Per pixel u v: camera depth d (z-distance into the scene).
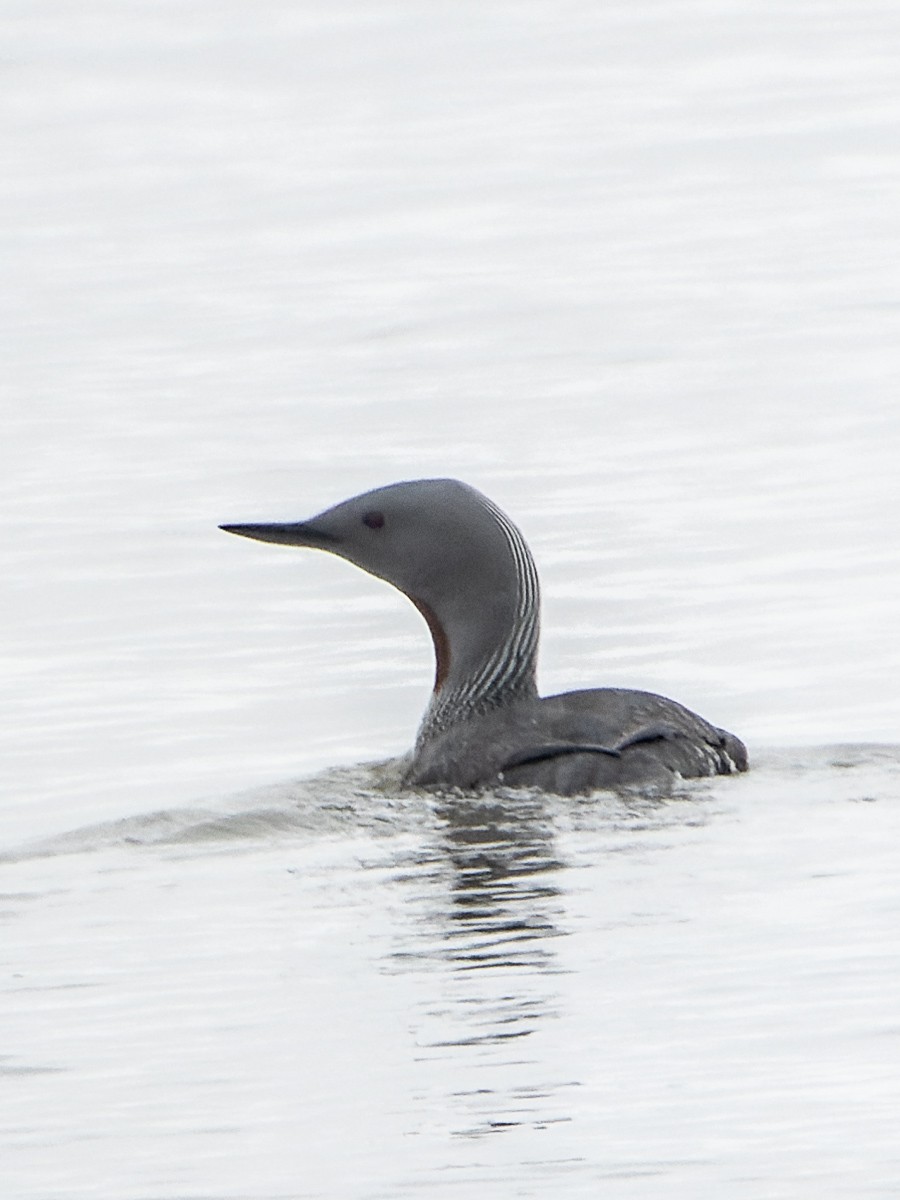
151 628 17.88
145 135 54.00
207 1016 9.16
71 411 27.70
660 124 50.72
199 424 26.36
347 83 59.34
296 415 26.67
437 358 30.02
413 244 40.00
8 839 13.17
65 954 10.05
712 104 52.69
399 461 23.83
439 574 13.50
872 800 11.75
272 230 42.22
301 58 62.91
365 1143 7.84
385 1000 9.17
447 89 57.81
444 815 11.98
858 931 9.60
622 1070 8.32
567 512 21.12
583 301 33.69
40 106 58.47
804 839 11.05
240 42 65.12
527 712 12.84
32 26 68.00
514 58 61.38
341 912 10.39
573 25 65.31
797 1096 8.02
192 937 10.18
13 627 18.08
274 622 17.89
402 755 13.70
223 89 59.62
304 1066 8.55
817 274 34.75
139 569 19.66
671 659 16.45
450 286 35.78
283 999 9.28
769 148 47.16
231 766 14.54
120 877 11.20
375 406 27.06
